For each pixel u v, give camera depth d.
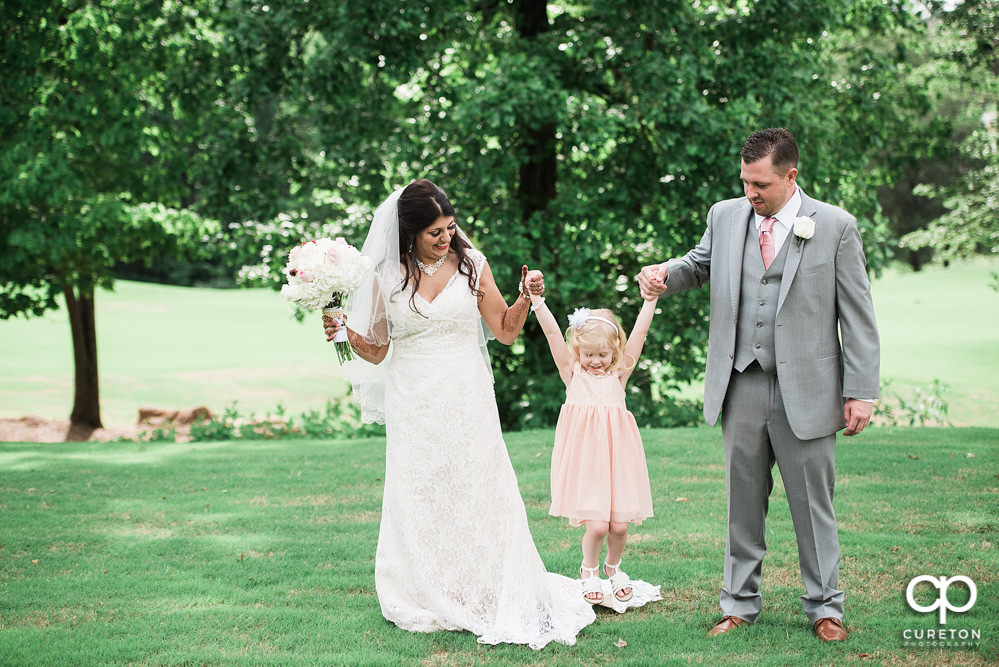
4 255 12.45
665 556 4.87
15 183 11.43
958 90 16.34
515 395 12.87
